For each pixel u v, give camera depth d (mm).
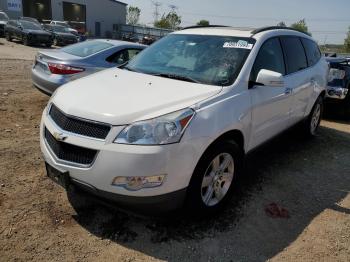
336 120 7871
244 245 3123
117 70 4199
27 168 4145
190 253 2971
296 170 4809
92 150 2850
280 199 3969
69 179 2992
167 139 2795
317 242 3250
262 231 3342
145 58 4406
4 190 3629
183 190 2979
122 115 2865
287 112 4664
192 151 2922
